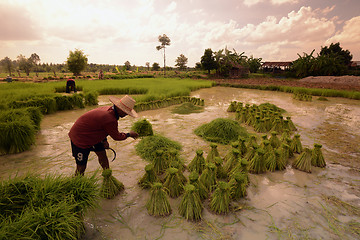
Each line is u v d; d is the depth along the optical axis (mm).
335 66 43000
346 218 2535
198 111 9039
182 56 84375
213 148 4016
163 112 8750
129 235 2215
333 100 13305
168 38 54281
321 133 6059
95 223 2377
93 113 2719
